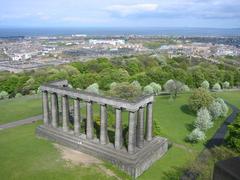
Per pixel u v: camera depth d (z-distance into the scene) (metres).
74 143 71.00
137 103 62.19
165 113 118.56
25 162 62.81
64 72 173.50
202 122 95.38
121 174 60.09
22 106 122.75
